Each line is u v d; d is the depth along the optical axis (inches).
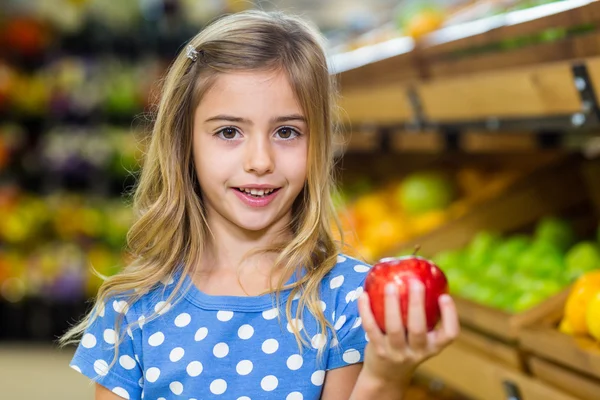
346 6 225.3
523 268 105.1
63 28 236.5
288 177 60.4
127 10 235.5
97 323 63.9
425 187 145.7
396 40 132.3
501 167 148.5
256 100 59.2
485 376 87.4
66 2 235.6
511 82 85.4
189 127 63.9
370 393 52.1
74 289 219.6
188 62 62.4
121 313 63.2
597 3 71.9
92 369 62.9
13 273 220.8
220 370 60.7
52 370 202.5
